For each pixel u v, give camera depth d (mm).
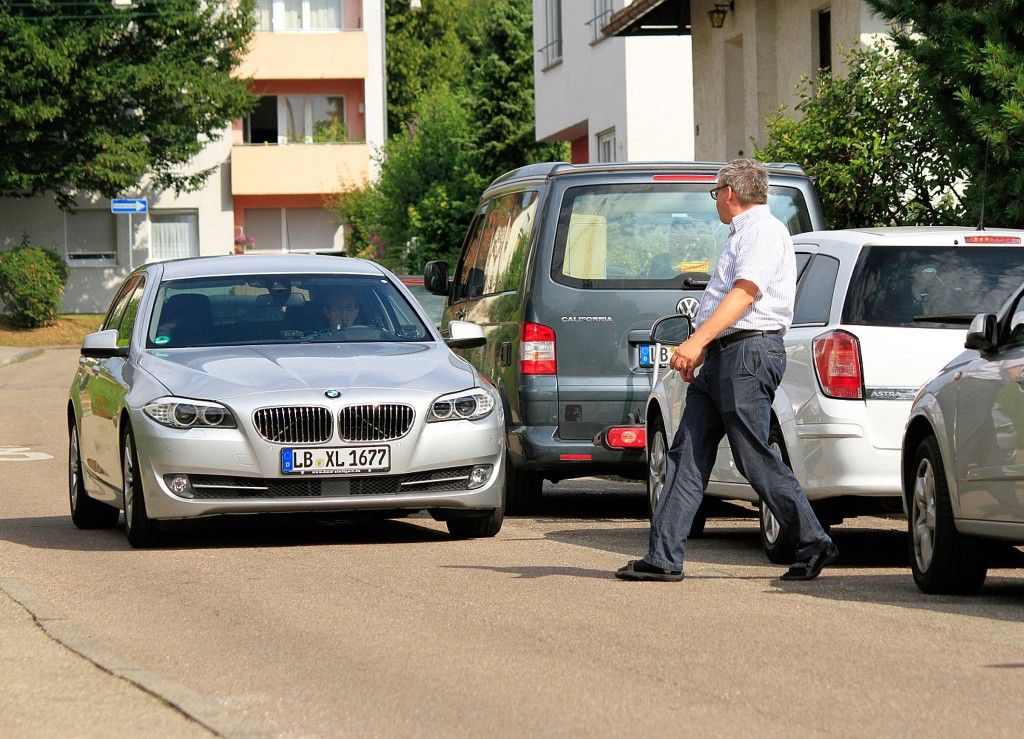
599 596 18938
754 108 64125
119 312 29203
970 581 19016
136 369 25000
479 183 118625
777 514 20219
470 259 33500
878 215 37312
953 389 18969
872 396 20953
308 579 20656
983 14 29359
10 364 92312
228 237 139000
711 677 14234
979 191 29922
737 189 19766
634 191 28922
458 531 25234
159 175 125250
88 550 24328
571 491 34969
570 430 28469
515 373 28844
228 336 26172
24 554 23891
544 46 95500
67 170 117188
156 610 18438
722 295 19812
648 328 28562
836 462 21031
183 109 120688
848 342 21109
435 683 14141
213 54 122375
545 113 95562
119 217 135000
